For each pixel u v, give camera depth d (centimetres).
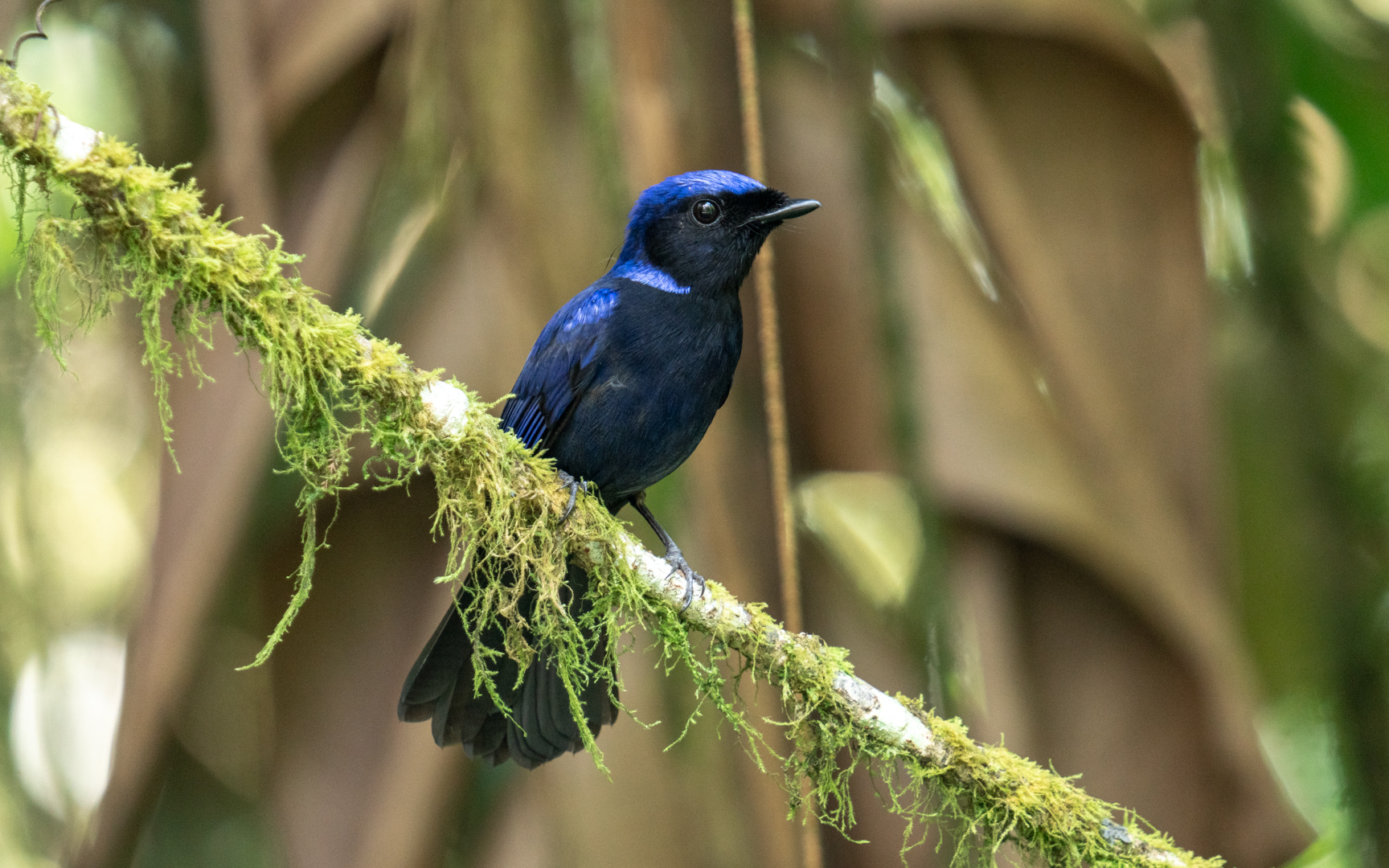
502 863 1004
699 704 840
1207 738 1015
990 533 1028
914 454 989
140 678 976
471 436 800
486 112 1036
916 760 802
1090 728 1030
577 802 984
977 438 1000
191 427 1016
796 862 977
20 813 1249
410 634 1057
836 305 1055
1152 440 1062
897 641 1043
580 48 1036
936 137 1241
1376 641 1104
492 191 1045
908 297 1030
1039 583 1043
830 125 1085
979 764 795
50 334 740
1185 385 1077
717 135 1084
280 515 1073
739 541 1011
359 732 1045
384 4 1058
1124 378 1070
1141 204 1098
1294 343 1153
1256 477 1241
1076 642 1038
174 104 1234
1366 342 1302
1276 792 1012
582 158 1036
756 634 823
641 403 959
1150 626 1029
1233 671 1007
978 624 1009
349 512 1073
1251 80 1145
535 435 985
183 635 977
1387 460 1214
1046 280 1077
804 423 1056
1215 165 1318
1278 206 1148
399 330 1066
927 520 977
